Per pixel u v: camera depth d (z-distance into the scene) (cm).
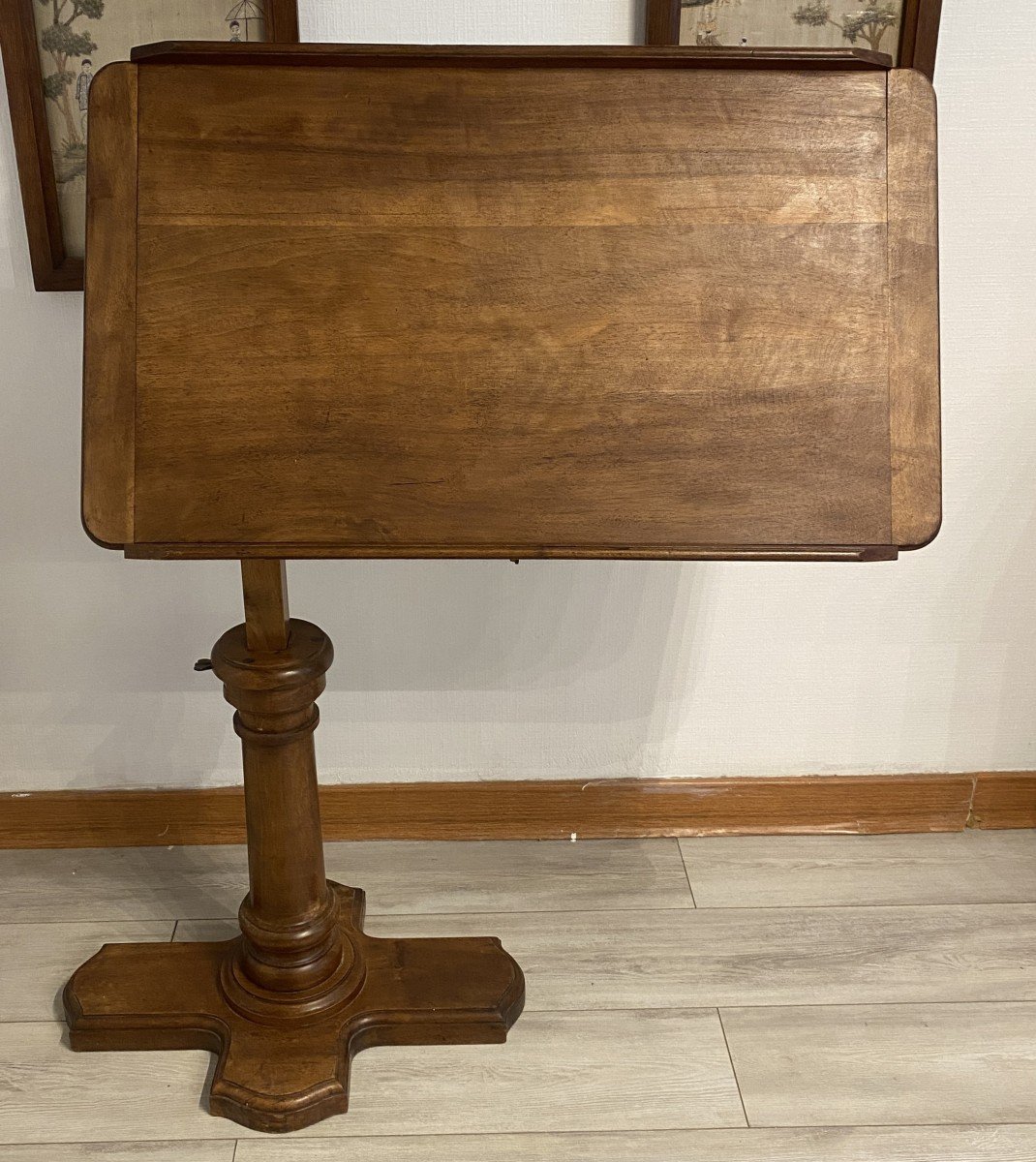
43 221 184
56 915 206
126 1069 175
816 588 218
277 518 135
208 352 134
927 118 137
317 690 167
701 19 182
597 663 221
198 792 225
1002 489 213
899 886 217
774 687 226
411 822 229
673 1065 175
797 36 183
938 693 227
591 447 135
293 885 174
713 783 230
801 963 196
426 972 186
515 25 184
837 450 137
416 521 135
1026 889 216
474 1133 163
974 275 200
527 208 135
